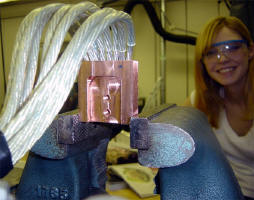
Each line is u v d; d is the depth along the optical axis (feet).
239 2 4.01
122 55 1.25
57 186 1.15
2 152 0.78
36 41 1.01
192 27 6.71
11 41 2.52
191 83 6.99
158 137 1.00
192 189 1.04
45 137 1.07
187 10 6.71
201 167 1.06
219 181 1.07
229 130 3.33
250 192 3.08
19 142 0.86
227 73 3.13
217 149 1.27
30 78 0.98
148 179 2.30
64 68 0.92
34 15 1.00
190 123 1.18
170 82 7.22
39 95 0.90
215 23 3.13
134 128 1.03
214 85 3.48
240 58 3.06
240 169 3.24
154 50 7.02
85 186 1.21
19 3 2.61
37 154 1.12
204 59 3.29
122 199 1.13
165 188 1.07
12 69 1.01
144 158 1.03
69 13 0.98
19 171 1.87
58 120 1.05
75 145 1.12
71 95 1.28
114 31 1.20
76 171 1.14
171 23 6.82
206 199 1.03
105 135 1.38
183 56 6.97
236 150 3.29
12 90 0.95
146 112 1.25
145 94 7.16
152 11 5.48
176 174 1.06
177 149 0.99
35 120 0.89
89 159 1.28
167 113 1.30
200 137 1.11
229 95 3.35
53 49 0.95
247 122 3.19
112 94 1.09
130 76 1.05
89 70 1.09
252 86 3.12
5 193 0.78
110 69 1.07
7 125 0.88
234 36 3.06
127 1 5.16
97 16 0.99
